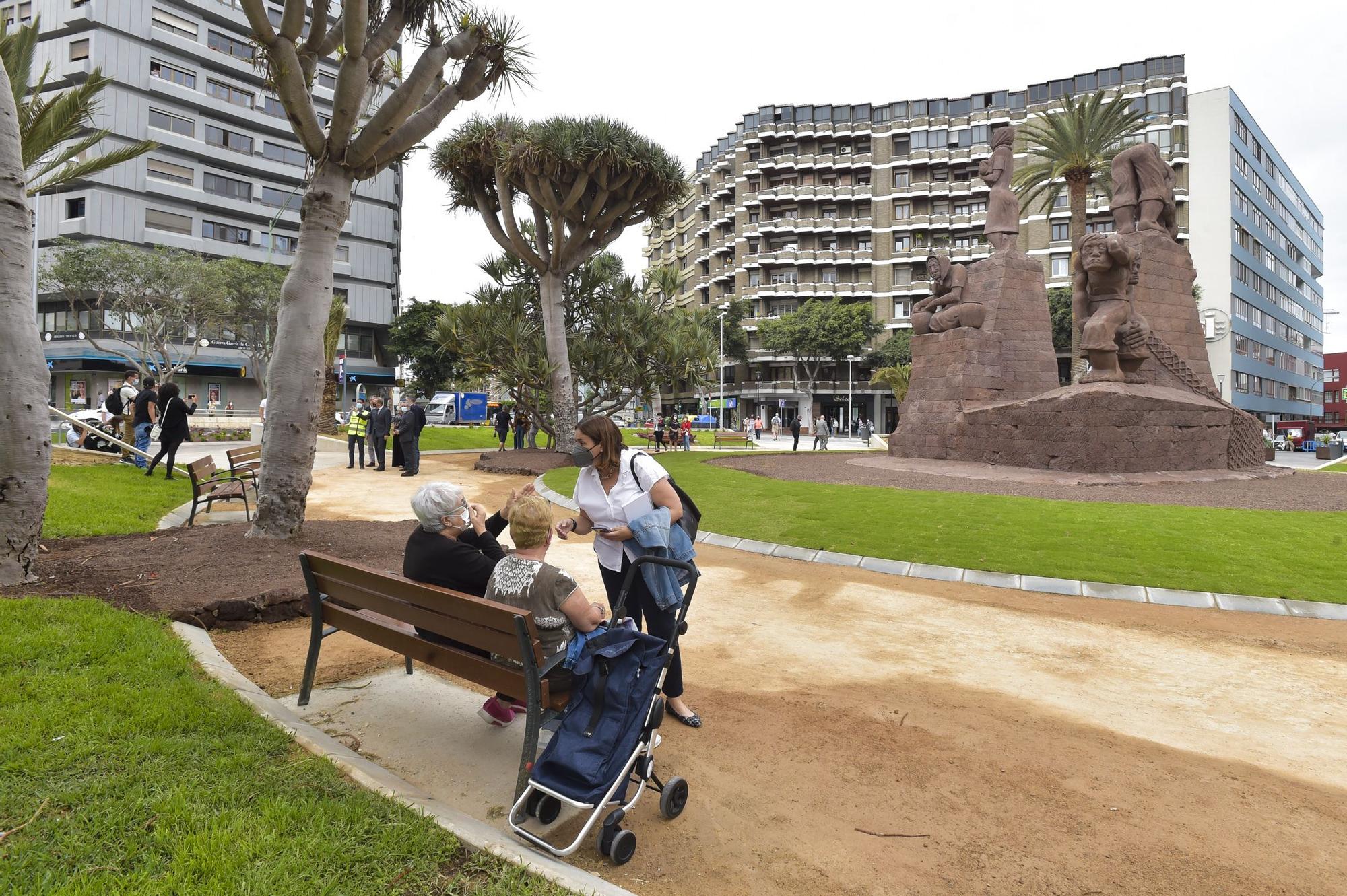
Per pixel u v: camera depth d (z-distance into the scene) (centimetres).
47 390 522
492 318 1966
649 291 2284
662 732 370
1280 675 475
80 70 4316
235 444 2144
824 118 6244
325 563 351
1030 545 813
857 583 713
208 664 386
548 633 293
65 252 3622
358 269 5741
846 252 6159
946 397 1873
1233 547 787
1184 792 320
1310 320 8869
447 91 729
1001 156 1914
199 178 4859
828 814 294
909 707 412
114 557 589
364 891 208
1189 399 1647
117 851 216
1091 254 1630
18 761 260
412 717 367
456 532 349
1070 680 461
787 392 6369
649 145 1852
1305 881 255
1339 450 3384
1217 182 5331
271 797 253
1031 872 257
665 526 331
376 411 1734
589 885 223
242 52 5044
